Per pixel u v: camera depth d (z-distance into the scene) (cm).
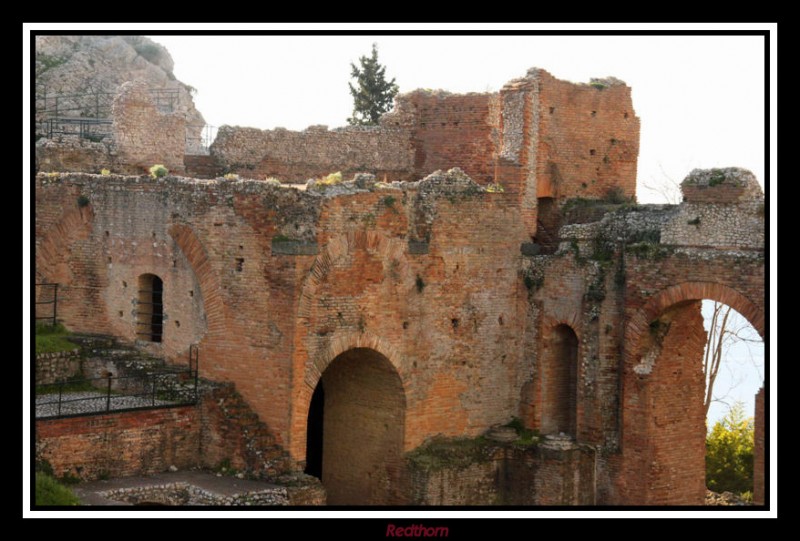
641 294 3797
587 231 3984
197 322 3700
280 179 4581
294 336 3500
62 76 6569
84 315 3984
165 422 3512
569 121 4312
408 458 3784
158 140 4516
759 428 3572
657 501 3859
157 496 3334
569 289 4009
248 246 3581
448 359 3922
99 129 5722
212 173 4544
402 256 3769
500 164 4116
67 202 3991
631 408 3844
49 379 3769
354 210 3631
